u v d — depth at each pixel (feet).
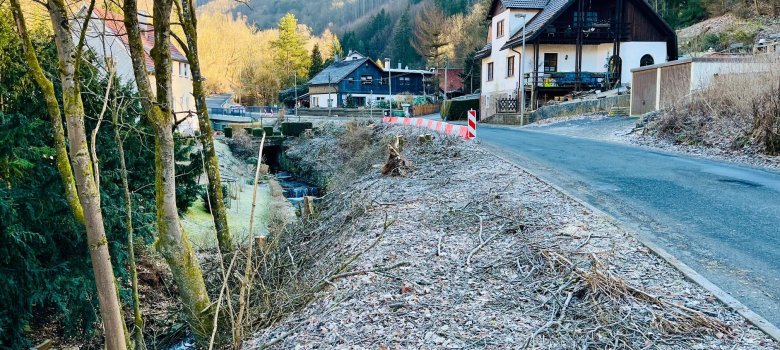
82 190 14.84
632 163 41.22
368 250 23.61
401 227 26.30
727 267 18.79
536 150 50.47
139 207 32.81
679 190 30.89
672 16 157.38
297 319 19.35
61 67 15.29
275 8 289.94
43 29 27.73
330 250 26.76
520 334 15.12
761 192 29.94
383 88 219.41
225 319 21.35
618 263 19.39
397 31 298.76
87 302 28.35
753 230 22.95
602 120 78.43
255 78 235.81
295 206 60.29
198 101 30.99
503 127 92.27
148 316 30.66
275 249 28.94
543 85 106.73
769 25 118.01
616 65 106.73
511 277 19.12
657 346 13.96
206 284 28.50
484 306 17.06
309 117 156.15
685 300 16.30
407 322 16.53
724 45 115.14
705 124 51.70
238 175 77.56
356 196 37.99
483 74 134.21
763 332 14.26
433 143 56.39
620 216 25.62
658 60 109.70
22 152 25.40
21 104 27.35
